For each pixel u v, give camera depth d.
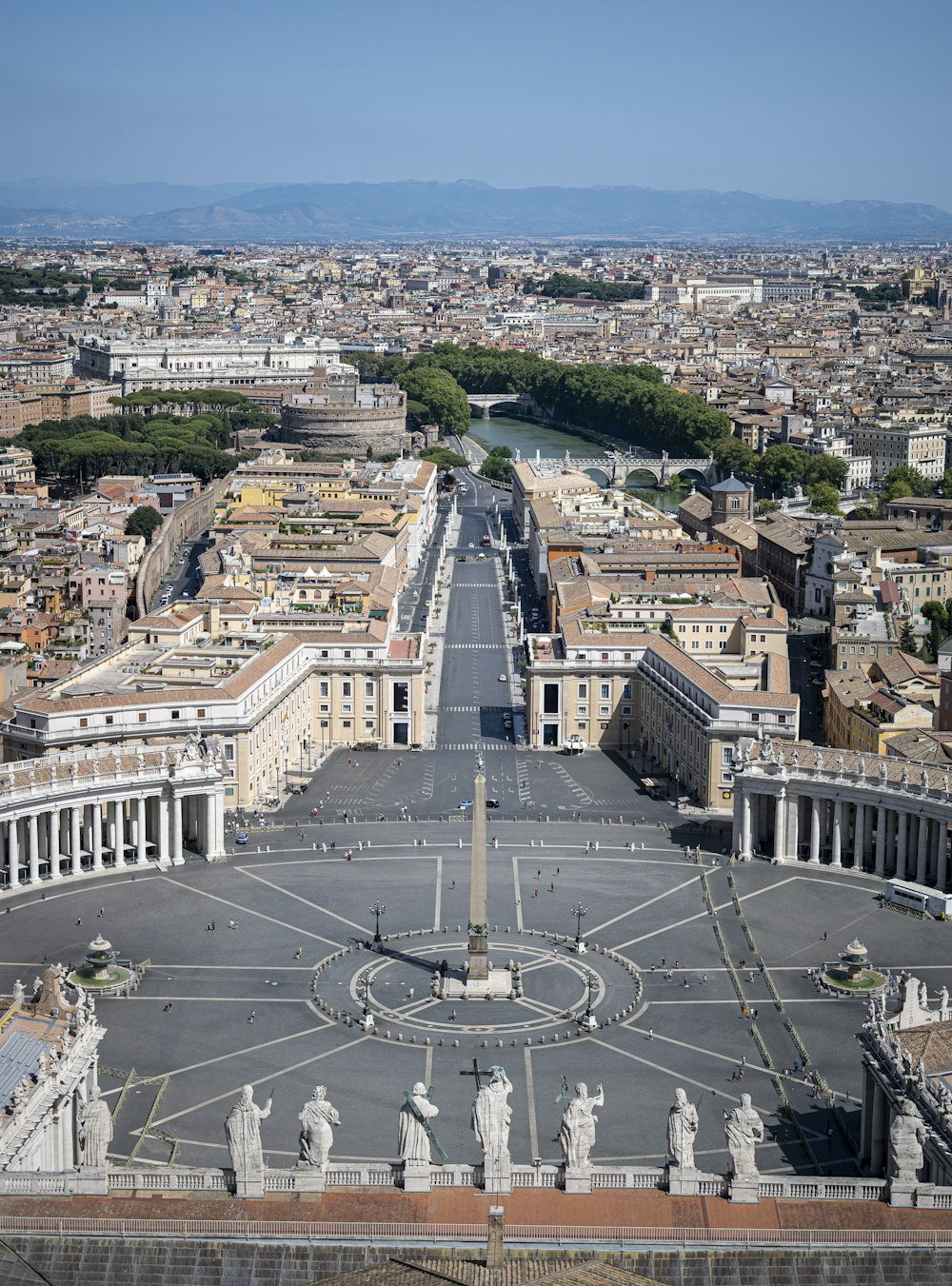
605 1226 155.62
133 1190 162.38
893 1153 165.00
